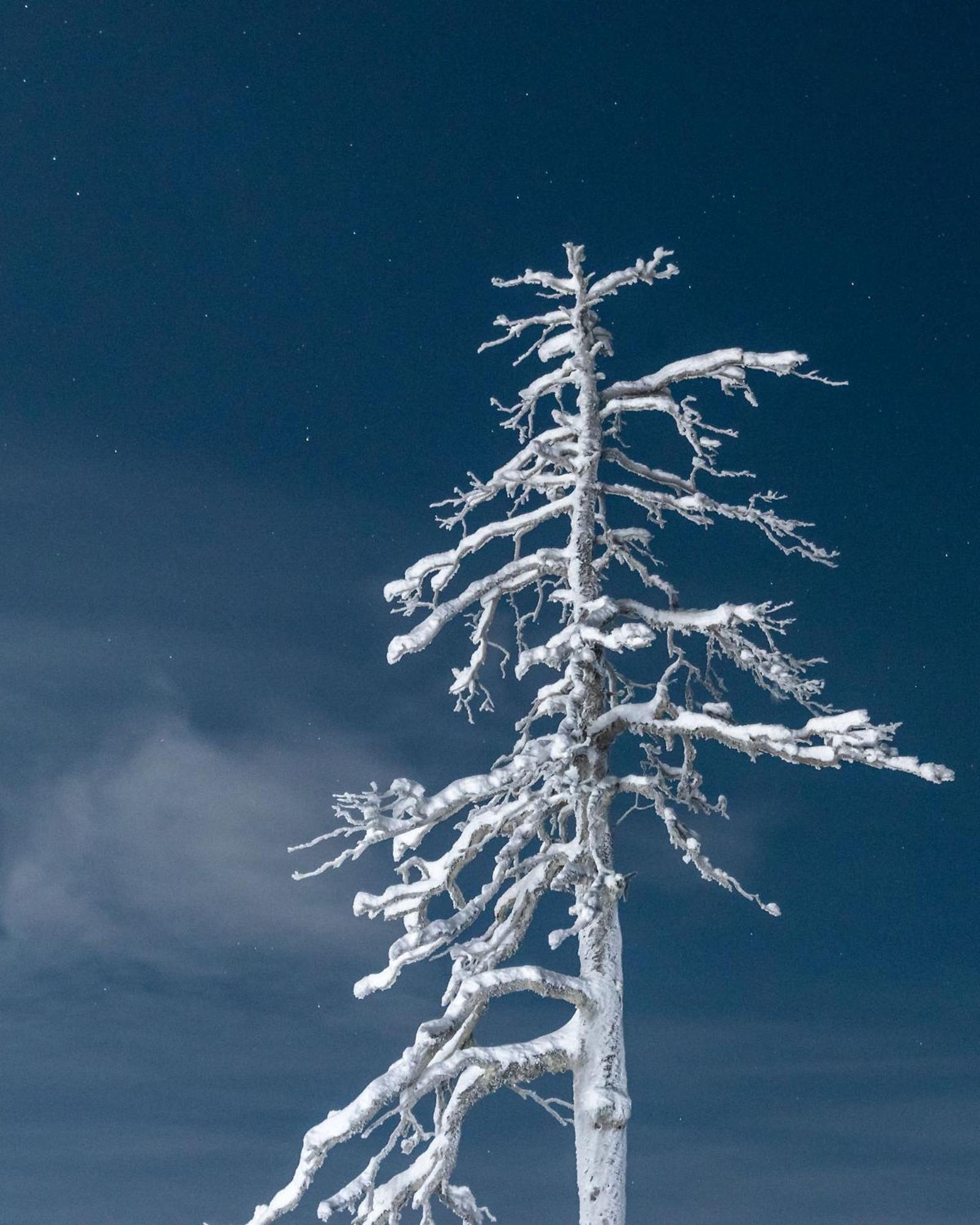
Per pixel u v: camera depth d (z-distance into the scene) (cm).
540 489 1582
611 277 1541
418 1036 1266
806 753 1335
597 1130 1331
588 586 1504
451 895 1445
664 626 1477
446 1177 1298
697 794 1421
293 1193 1224
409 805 1355
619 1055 1356
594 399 1539
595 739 1458
